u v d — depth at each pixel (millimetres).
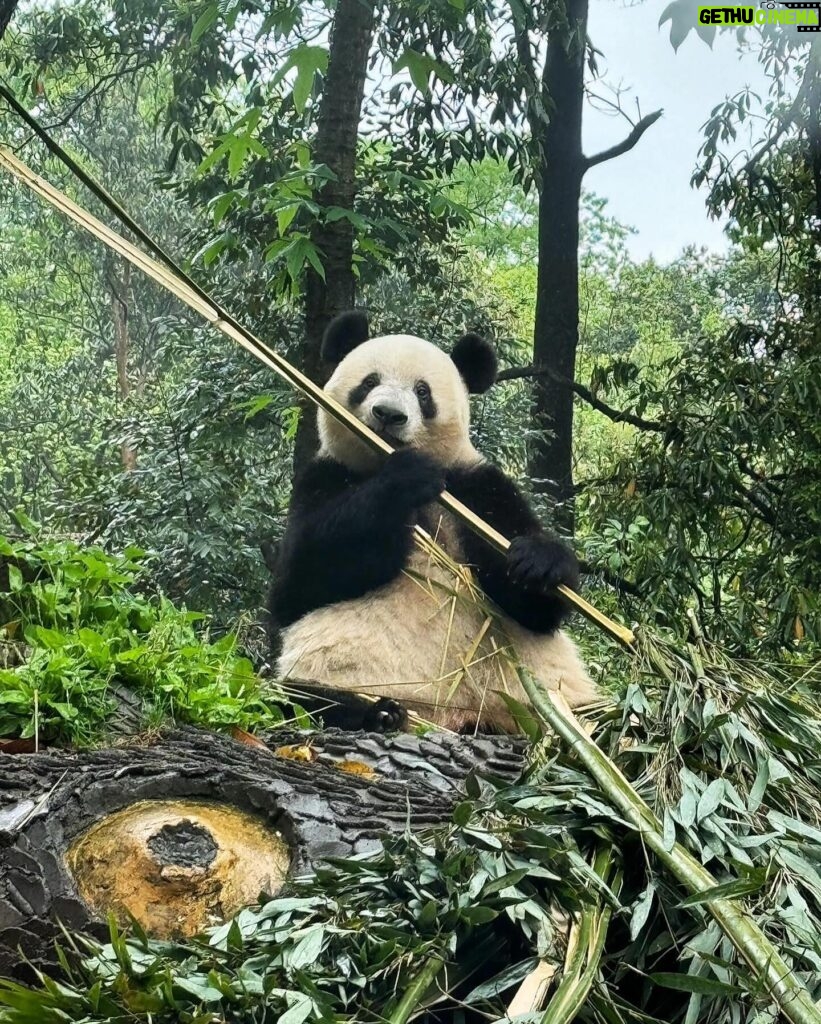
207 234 11750
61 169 18922
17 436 19938
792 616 9375
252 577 10430
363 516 5566
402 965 2756
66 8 14133
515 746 4281
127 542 10633
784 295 14016
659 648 3807
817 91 13156
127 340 21266
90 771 3422
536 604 5418
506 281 26516
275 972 2715
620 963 2773
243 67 11594
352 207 9602
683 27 6879
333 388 6336
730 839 3018
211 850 3309
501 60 11023
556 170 15062
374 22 10688
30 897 3051
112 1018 2555
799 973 2719
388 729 5195
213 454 11094
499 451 12008
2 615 4480
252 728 4402
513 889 2844
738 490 11531
